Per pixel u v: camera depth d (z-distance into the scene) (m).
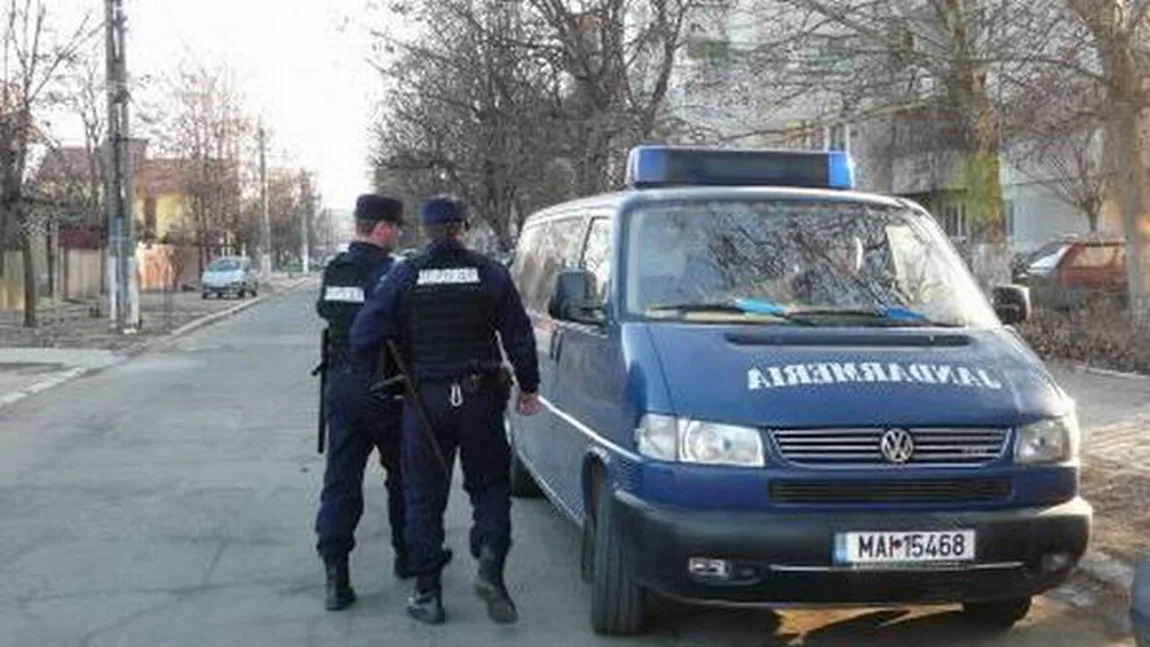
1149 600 4.54
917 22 13.67
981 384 5.68
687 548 5.36
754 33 20.94
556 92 26.47
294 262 113.44
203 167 61.69
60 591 6.97
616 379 5.95
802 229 6.72
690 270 6.46
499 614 6.32
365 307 6.29
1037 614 6.53
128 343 25.33
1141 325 16.53
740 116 24.16
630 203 6.79
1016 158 20.17
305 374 19.52
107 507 9.21
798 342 5.88
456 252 6.30
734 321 6.19
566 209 8.34
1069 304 19.70
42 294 41.81
